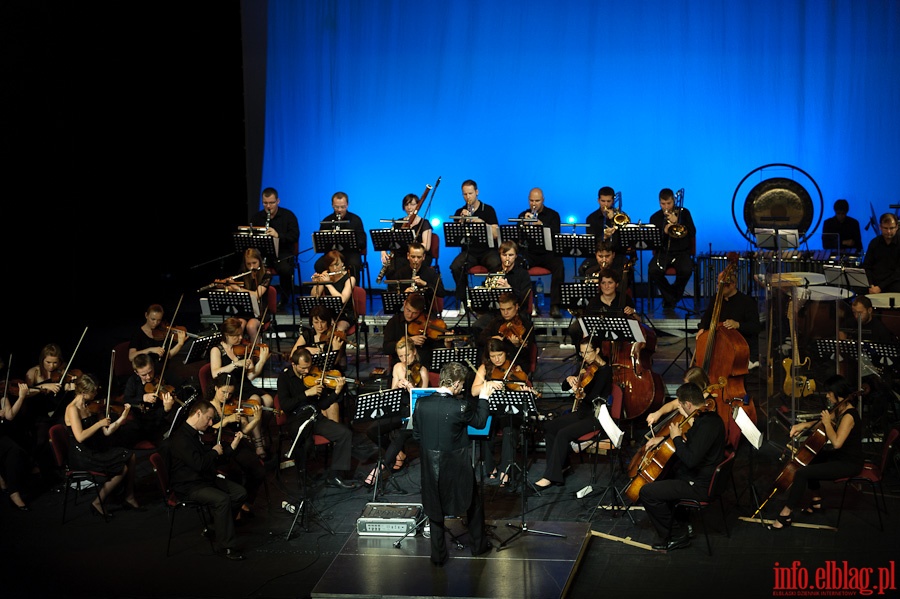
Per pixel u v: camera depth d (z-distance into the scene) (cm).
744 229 1255
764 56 1231
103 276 1323
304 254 1366
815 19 1217
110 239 1321
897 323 873
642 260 1205
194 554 698
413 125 1319
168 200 1368
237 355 880
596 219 1161
